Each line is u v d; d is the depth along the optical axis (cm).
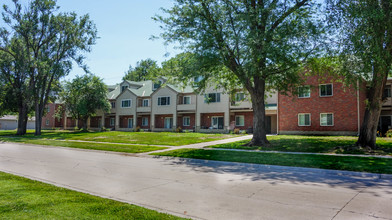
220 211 553
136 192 714
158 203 610
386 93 2784
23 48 3756
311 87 2083
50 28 3719
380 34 1344
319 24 1540
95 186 784
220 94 3684
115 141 2680
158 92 4244
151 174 1001
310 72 2228
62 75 3753
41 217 467
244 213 540
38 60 3594
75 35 3750
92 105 4419
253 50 1517
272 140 2272
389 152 1505
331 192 723
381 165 1113
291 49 1554
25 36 3628
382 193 714
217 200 636
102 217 473
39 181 796
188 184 821
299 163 1209
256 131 1962
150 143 2409
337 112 2698
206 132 3772
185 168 1170
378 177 959
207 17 1748
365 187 793
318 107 2795
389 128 2689
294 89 2041
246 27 1584
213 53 1666
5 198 590
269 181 880
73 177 923
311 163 1197
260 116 1962
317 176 988
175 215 511
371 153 1498
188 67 1744
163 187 777
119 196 672
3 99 4159
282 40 1530
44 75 3859
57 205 539
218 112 3694
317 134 2784
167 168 1162
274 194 698
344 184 836
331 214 532
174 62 1925
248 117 3644
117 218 470
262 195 686
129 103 4588
